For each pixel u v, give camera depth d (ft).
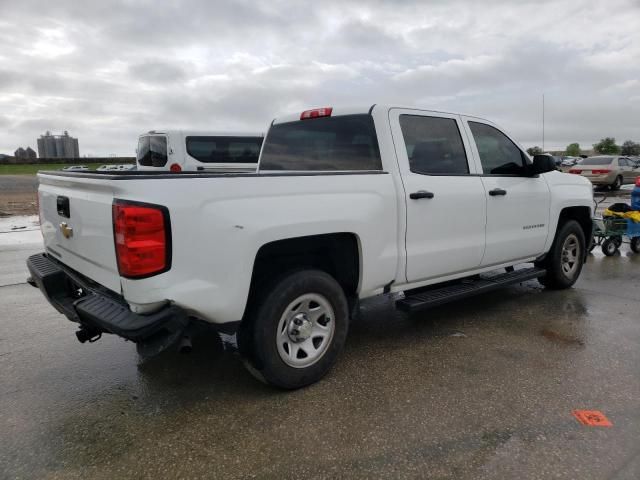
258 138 46.65
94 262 10.25
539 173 16.56
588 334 14.73
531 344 13.97
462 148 14.92
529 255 17.48
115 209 8.89
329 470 8.45
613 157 72.28
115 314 9.36
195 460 8.77
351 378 11.90
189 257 9.28
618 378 11.76
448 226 14.03
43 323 16.14
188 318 9.68
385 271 12.65
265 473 8.40
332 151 14.25
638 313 16.72
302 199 10.84
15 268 24.73
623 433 9.43
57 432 9.70
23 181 124.47
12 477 8.33
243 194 9.96
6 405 10.78
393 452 8.91
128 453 8.99
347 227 11.53
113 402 10.87
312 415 10.20
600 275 22.70
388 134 13.01
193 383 11.75
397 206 12.71
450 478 8.20
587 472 8.32
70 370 12.51
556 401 10.66
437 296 14.10
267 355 10.64
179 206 9.11
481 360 12.90
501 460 8.64
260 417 10.16
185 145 44.42
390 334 14.92
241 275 9.95
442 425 9.77
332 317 11.66
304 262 11.88
